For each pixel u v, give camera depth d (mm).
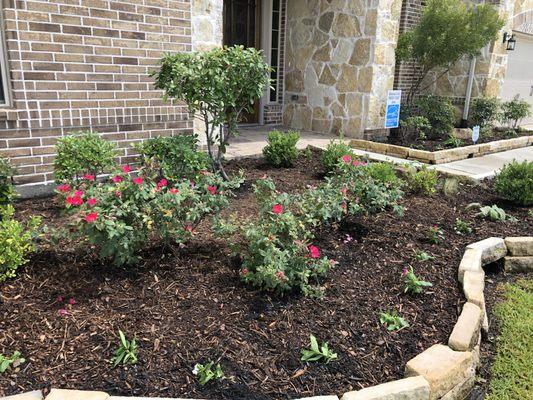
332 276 3139
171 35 5246
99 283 2795
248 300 2738
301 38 9242
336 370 2283
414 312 2840
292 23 9352
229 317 2574
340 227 3930
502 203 5141
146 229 2914
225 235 3291
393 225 4148
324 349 2342
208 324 2500
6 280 2760
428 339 2584
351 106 8555
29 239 2963
